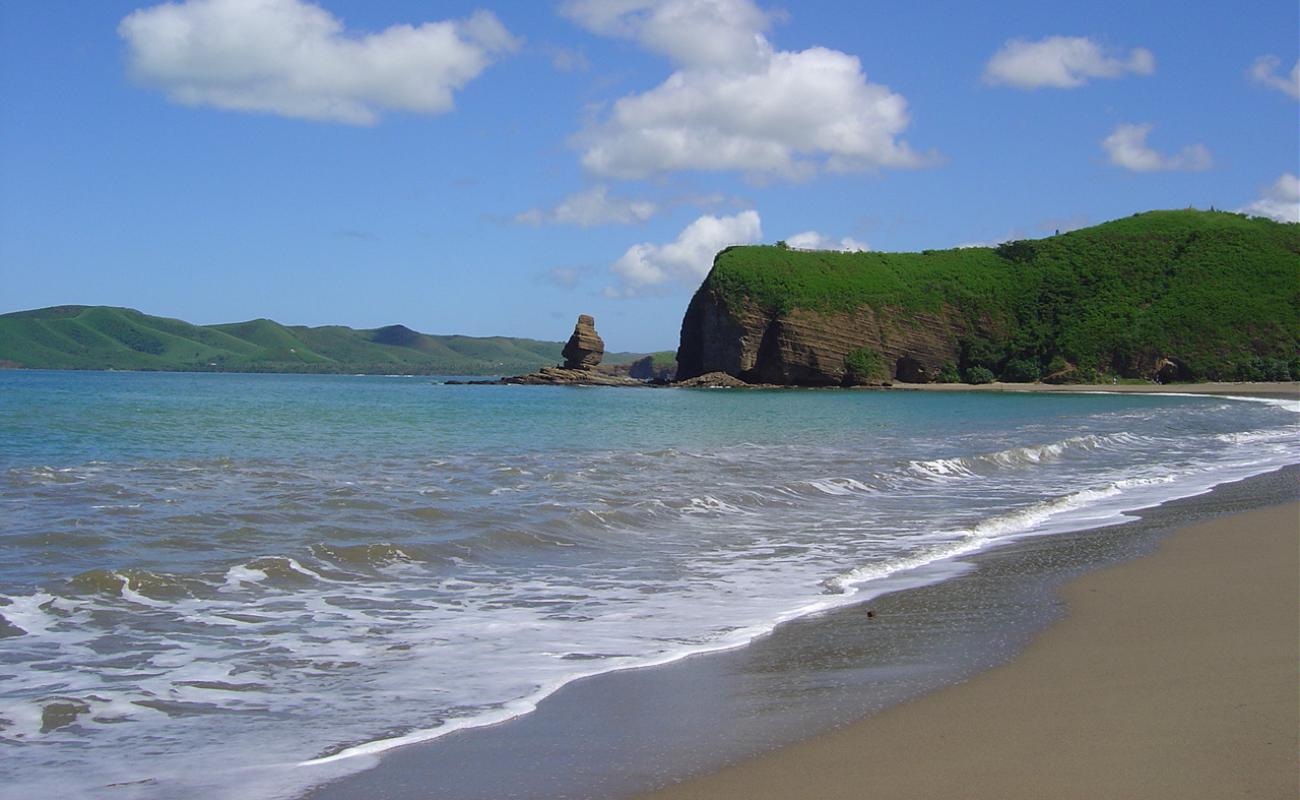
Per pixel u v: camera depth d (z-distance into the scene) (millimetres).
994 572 10148
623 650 7188
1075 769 4586
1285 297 114625
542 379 130375
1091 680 6070
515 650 7180
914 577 10016
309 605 8602
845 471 19938
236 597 8812
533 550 11484
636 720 5555
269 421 36125
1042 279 130375
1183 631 7281
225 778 4727
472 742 5227
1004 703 5668
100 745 5188
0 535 10914
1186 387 101500
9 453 21656
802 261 130625
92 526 11695
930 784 4473
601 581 9867
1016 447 26031
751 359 120750
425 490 15805
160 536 11227
